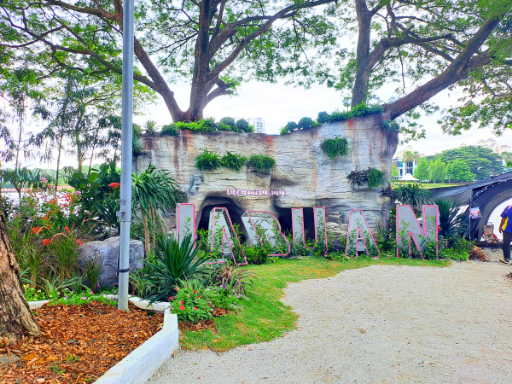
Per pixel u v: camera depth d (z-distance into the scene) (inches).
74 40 720.3
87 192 395.5
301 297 306.7
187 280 249.1
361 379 163.6
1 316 145.1
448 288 337.1
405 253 498.9
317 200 579.2
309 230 626.8
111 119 594.6
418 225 498.0
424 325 239.0
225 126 561.3
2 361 133.1
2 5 598.2
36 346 148.9
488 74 664.4
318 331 227.6
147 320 200.8
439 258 482.9
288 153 587.8
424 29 702.5
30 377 127.3
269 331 223.1
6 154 569.6
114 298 227.3
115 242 287.4
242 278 310.8
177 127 536.4
